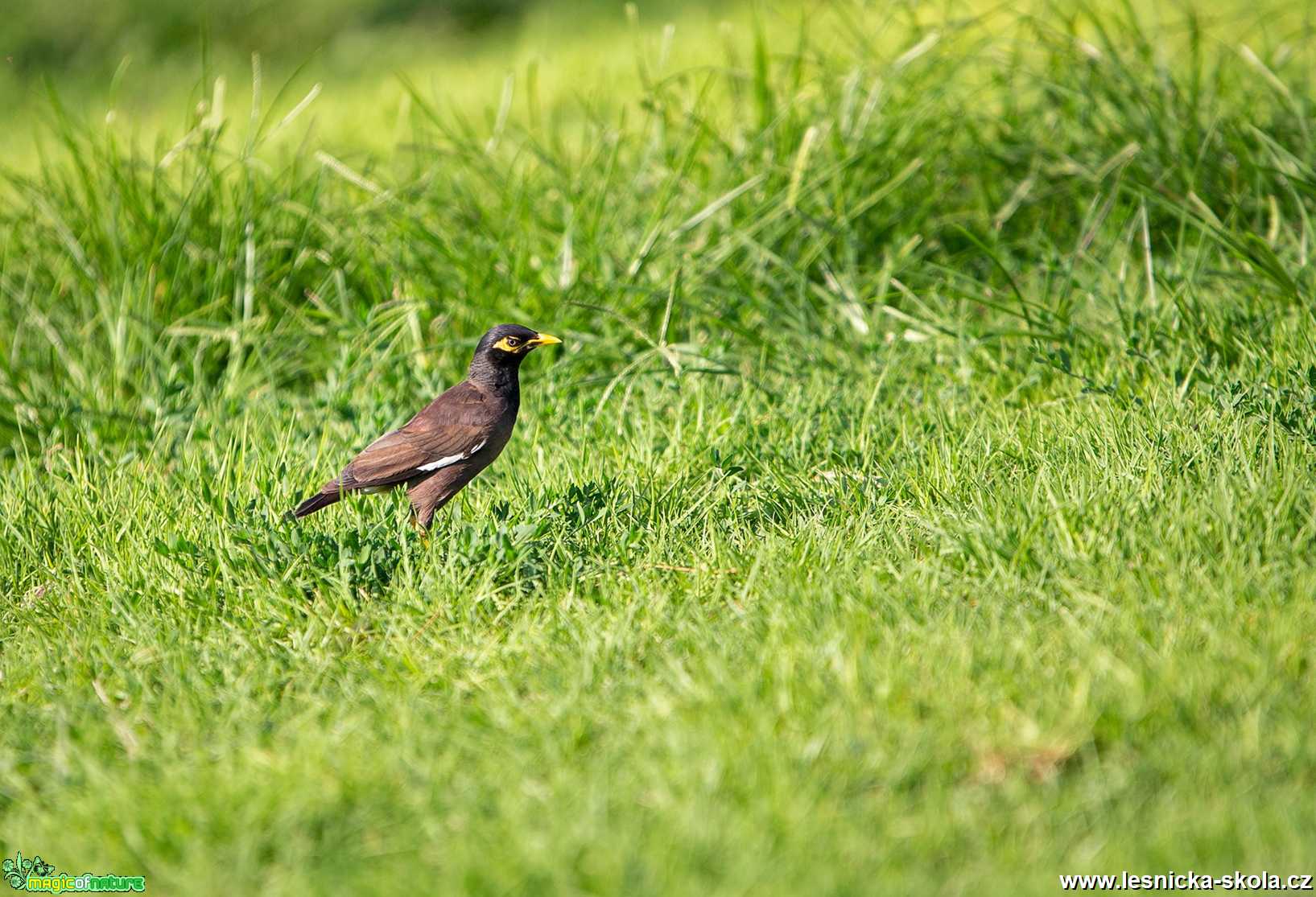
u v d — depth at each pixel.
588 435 11.53
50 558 10.33
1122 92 15.34
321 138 23.42
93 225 15.24
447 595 8.75
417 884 5.68
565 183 15.61
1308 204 14.16
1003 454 10.04
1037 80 15.78
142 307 14.44
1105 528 8.25
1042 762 6.15
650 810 6.06
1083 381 11.30
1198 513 8.14
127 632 8.87
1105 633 7.07
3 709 8.02
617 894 5.46
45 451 12.75
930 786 6.00
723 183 15.09
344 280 15.16
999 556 8.23
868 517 9.20
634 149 16.73
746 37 25.00
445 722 7.18
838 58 16.86
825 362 12.93
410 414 12.95
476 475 11.40
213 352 14.75
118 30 34.62
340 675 8.10
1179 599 7.37
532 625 8.27
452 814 6.25
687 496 10.02
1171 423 9.83
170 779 6.71
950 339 12.89
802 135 15.46
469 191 16.00
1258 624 6.97
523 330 11.05
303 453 11.73
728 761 6.26
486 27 33.47
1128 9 15.88
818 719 6.55
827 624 7.57
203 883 5.88
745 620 7.88
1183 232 13.87
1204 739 6.11
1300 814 5.48
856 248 14.88
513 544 8.98
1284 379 10.35
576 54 27.89
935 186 15.52
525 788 6.35
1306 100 14.97
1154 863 5.36
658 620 8.10
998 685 6.65
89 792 6.76
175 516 10.43
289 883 5.84
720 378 12.88
